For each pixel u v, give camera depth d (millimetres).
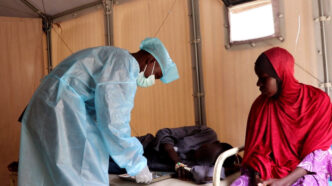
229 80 3014
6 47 4656
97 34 4328
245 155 1896
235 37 2922
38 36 4824
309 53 2514
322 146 1679
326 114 1739
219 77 3090
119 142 1719
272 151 1818
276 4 2645
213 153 2352
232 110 3006
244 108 2922
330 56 2412
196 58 3244
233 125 3004
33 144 1748
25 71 4762
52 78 1795
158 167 2461
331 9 2395
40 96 1759
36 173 1731
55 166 1678
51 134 1696
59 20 4785
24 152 1740
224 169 2148
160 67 1963
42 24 4867
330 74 2416
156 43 1947
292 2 2584
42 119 1721
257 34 2775
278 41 2674
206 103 3215
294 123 1778
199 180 2051
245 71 2893
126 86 1732
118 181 2273
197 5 3232
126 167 1810
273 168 1772
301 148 1753
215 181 1795
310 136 1714
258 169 1760
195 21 3248
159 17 3650
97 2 4250
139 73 1903
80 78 1757
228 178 2135
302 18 2537
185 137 2586
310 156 1683
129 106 1754
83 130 1736
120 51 1817
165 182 2160
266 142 1854
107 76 1719
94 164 1755
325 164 1727
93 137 1802
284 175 1717
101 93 1687
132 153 1794
